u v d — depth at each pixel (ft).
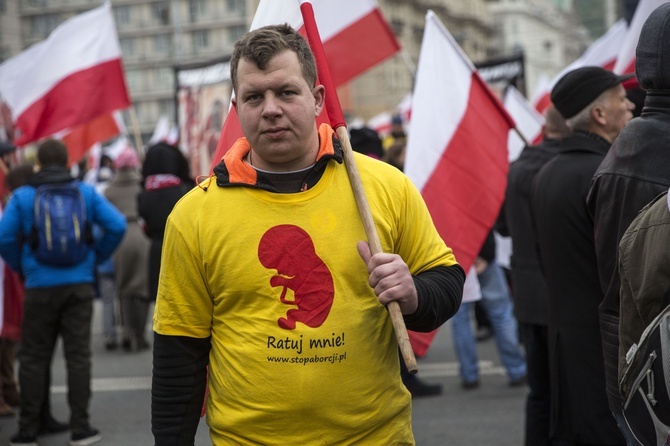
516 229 16.92
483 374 25.08
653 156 8.86
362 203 7.89
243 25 163.43
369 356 7.91
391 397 8.10
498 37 264.52
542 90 42.06
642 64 9.07
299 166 8.00
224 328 8.06
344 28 18.69
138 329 30.35
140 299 30.30
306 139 7.87
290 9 10.93
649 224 7.86
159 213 25.08
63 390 25.14
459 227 15.88
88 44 28.81
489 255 22.61
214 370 8.17
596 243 9.46
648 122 8.98
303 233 7.86
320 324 7.79
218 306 8.06
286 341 7.78
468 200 15.99
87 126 33.88
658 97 9.05
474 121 16.44
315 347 7.77
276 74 7.69
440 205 15.94
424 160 16.11
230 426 7.97
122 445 18.80
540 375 15.01
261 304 7.86
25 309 18.63
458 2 219.41
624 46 18.01
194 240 8.02
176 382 8.23
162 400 8.25
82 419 18.95
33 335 18.71
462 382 23.39
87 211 18.81
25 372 18.74
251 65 7.73
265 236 7.86
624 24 29.01
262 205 7.91
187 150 37.01
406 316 7.82
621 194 9.04
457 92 16.48
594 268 12.07
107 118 33.96
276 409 7.80
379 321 7.98
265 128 7.72
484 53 245.24
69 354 18.92
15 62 28.58
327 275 7.84
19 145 28.32
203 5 164.76
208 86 36.37
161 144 25.46
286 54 7.76
